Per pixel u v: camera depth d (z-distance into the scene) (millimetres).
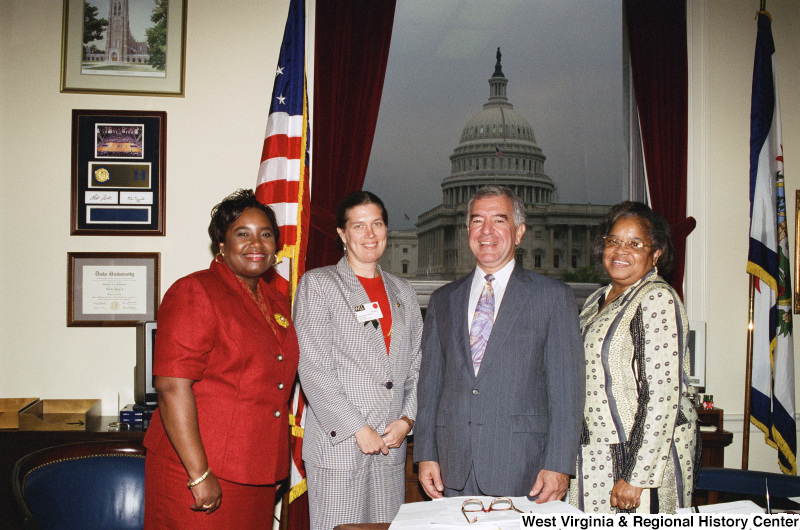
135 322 2949
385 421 1963
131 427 2623
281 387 1708
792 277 3506
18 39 2936
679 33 3445
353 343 1977
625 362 1745
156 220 2982
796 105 3539
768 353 3244
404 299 2152
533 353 1799
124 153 2973
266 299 1844
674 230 3322
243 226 1701
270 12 3107
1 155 2910
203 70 3049
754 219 3193
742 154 3490
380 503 1948
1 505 2455
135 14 3014
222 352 1610
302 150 2738
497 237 1842
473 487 1774
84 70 2969
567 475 1720
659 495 1662
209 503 1520
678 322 1672
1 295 2893
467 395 1800
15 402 2811
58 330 2924
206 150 3039
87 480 1779
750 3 3514
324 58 3102
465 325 1878
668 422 1623
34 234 2918
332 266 2160
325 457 1898
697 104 3439
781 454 3146
